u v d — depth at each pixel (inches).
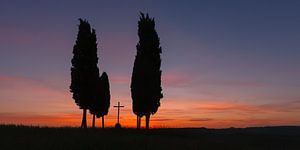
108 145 1160.2
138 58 1904.5
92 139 1222.3
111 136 1344.7
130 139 1283.2
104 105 2454.5
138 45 1924.2
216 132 2076.8
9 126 1577.3
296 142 1722.4
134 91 1879.9
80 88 2000.5
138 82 1872.5
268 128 2881.4
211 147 1285.7
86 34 2043.6
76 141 1164.5
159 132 1734.7
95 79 2037.4
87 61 2021.4
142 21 1932.8
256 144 1549.0
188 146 1238.9
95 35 2069.4
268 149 1435.8
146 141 1261.1
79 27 2053.4
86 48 2028.8
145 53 1907.0
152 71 1881.2
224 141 1517.0
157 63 1909.4
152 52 1908.2
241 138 1761.8
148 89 1859.0
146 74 1867.6
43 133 1360.7
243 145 1450.5
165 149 1163.9
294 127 3041.3
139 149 1142.3
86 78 2010.3
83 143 1146.7
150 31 1921.8
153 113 1875.0
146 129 1796.3
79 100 1994.3
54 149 1036.5
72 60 2036.2
